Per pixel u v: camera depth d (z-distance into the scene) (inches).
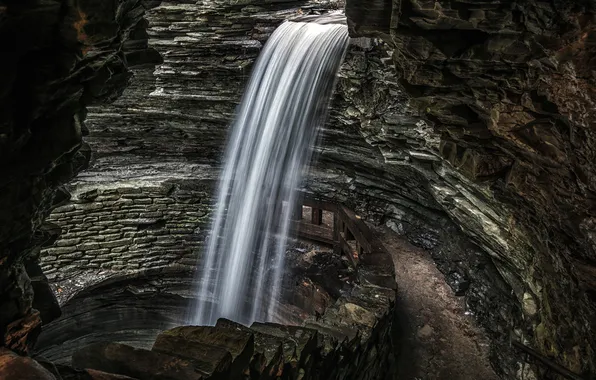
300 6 400.5
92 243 438.3
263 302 400.8
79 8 83.7
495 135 159.9
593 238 140.8
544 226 175.2
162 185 441.1
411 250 359.9
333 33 323.0
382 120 285.6
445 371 244.4
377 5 133.9
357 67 286.5
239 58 389.1
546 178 151.6
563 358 187.0
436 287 315.0
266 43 382.9
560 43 102.7
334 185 409.4
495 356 250.5
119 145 463.8
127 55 136.6
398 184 367.9
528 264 221.3
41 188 103.0
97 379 89.4
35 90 86.4
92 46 93.7
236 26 386.0
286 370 133.6
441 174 266.7
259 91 384.8
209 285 457.4
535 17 102.7
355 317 212.7
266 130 384.5
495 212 227.0
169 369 94.3
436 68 142.4
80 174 445.1
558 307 187.9
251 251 420.8
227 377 103.1
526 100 129.2
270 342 133.9
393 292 240.5
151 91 409.7
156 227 458.0
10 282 99.0
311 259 371.6
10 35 76.5
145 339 467.5
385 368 240.8
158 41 385.4
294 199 399.5
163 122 438.6
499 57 122.3
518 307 258.5
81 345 439.5
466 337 270.4
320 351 164.9
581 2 91.4
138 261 455.2
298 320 360.5
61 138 102.0
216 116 419.8
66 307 420.8
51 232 132.6
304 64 343.6
